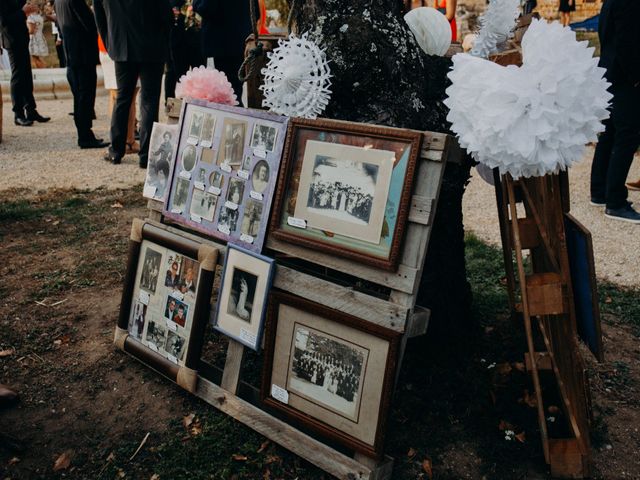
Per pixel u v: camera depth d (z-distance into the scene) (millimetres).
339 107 2496
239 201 2492
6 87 10375
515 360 2840
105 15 6020
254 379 2744
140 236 2883
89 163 6770
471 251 4352
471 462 2271
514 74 1849
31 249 4281
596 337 2221
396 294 2051
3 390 2598
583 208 5480
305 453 2217
